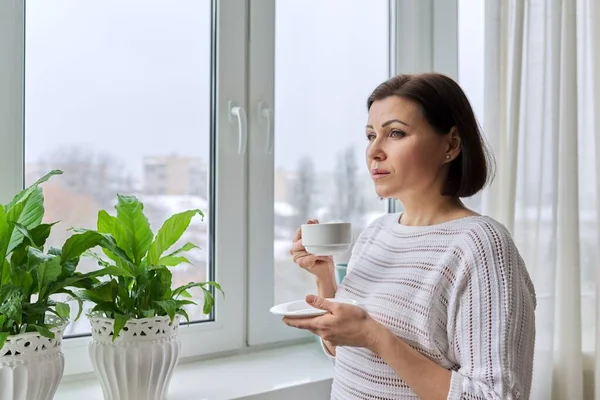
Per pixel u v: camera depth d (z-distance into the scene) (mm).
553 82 1590
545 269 1592
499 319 938
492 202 1638
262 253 1652
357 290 1157
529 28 1613
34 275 1037
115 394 1149
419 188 1104
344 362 1131
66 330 1375
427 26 1940
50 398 1039
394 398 1031
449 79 1094
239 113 1570
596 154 1612
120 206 1178
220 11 1550
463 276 990
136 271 1148
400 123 1059
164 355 1159
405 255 1110
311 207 1747
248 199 1624
